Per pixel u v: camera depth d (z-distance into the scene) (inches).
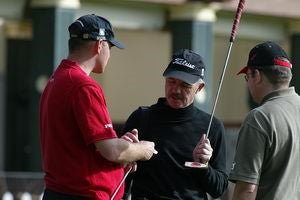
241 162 469.1
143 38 1520.7
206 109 1305.4
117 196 484.1
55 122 474.0
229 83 1697.8
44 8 1159.0
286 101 476.4
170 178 524.7
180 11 1305.4
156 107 533.6
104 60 485.4
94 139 463.5
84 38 478.6
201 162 511.2
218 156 537.6
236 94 1715.1
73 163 470.9
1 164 1422.2
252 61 483.2
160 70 1528.1
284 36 1505.9
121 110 1551.4
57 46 1152.2
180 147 526.9
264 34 1475.1
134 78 1549.0
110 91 1540.4
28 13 1183.6
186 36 1305.4
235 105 1708.9
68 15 1163.9
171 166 525.0
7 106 1418.6
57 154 474.3
